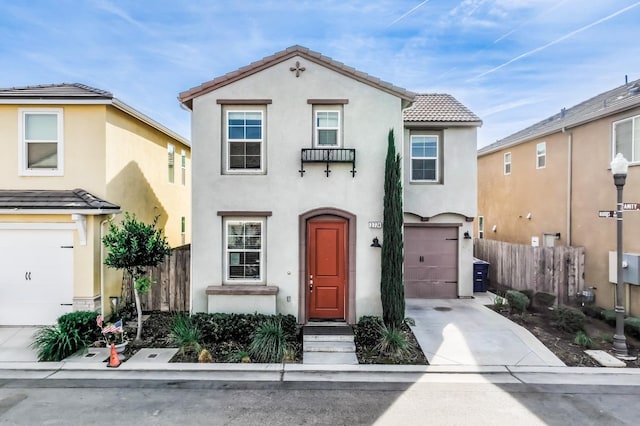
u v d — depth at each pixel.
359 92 10.06
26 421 5.64
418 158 13.03
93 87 11.99
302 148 9.99
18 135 10.68
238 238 10.11
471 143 12.91
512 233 18.06
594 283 12.38
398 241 9.48
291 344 8.55
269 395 6.51
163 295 11.18
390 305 9.26
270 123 9.99
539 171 15.77
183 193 17.53
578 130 13.38
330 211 9.99
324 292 10.19
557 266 12.47
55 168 10.80
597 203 12.40
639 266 10.52
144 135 13.35
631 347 8.59
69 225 9.98
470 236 12.89
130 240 8.70
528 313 10.91
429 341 8.84
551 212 14.95
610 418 5.79
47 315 10.02
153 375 7.27
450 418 5.78
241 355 7.94
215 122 9.98
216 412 5.93
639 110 10.74
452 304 12.01
